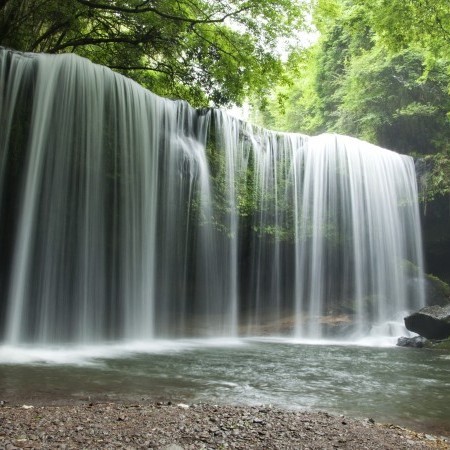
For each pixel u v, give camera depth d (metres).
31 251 11.08
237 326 16.45
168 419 4.60
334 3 16.38
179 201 14.82
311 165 18.38
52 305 11.29
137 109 13.64
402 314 17.69
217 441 4.03
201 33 17.28
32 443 3.70
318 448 4.04
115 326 12.59
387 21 17.17
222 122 16.34
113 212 12.72
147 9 14.83
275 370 8.50
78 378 6.92
